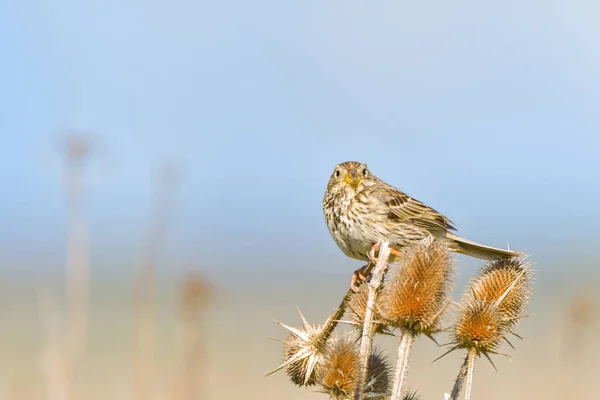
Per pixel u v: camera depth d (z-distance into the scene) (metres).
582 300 16.09
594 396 19.41
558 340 17.45
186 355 12.77
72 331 11.97
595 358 21.28
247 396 19.75
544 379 21.44
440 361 24.34
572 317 15.93
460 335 8.69
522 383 21.12
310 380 9.38
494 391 20.41
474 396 19.94
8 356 26.95
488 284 9.43
